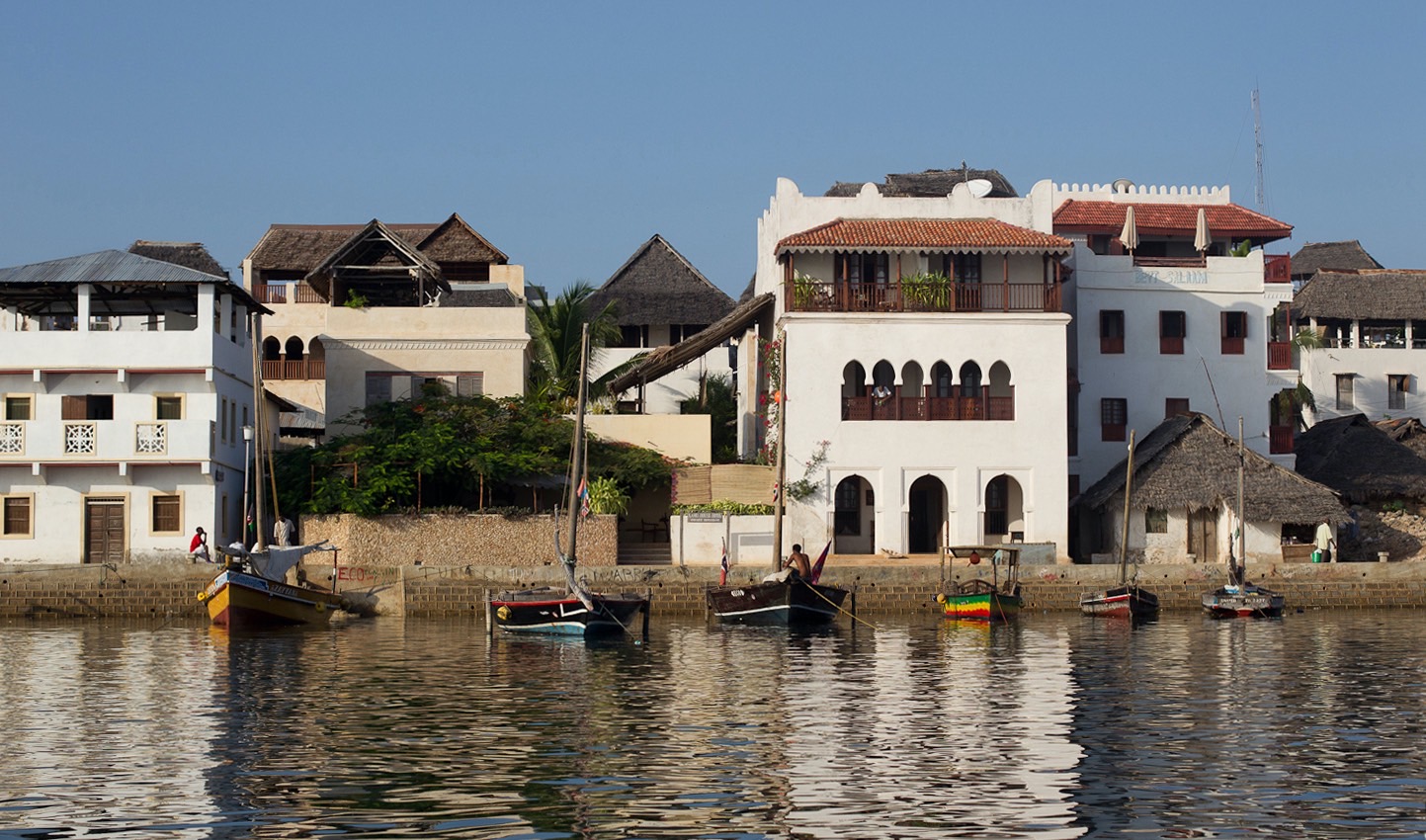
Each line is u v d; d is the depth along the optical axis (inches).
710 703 1068.5
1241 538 1980.8
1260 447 2373.3
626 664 1317.7
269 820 702.5
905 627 1740.9
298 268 2787.9
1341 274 3230.8
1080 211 2655.0
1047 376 2123.5
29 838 674.2
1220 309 2384.4
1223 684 1178.6
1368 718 997.8
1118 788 772.6
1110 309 2363.4
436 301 2439.7
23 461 1881.2
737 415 2805.1
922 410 2111.2
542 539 1973.4
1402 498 2284.7
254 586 1662.2
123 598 1836.9
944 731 944.3
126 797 751.1
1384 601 2022.6
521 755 860.0
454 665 1309.1
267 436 2128.4
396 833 678.5
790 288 2128.4
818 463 2091.5
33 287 1940.2
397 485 1957.4
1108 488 2160.4
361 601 1883.6
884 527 2098.9
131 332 1920.5
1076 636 1601.9
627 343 3110.2
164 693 1115.9
